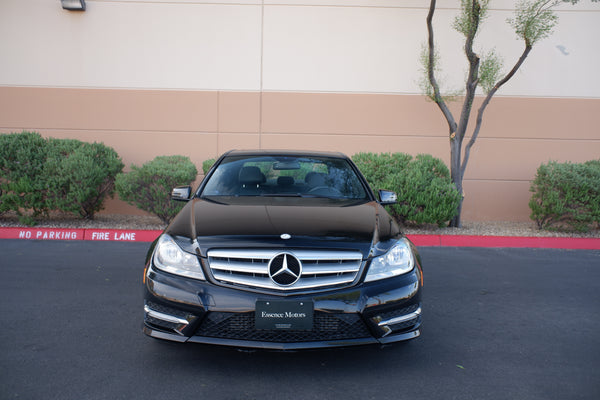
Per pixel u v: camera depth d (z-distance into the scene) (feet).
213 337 9.88
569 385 10.16
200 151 30.83
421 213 25.27
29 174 24.80
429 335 12.79
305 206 12.66
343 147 30.89
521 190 30.99
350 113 30.76
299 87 30.71
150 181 24.99
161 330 10.18
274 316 9.63
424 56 26.61
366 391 9.64
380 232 11.28
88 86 30.27
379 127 30.83
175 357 10.94
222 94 30.63
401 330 10.43
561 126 30.66
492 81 25.55
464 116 26.07
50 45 29.99
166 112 30.55
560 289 17.37
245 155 15.94
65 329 12.42
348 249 10.31
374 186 25.86
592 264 21.15
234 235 10.46
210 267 10.08
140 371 10.23
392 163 26.76
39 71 30.09
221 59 30.50
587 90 30.50
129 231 23.82
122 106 30.42
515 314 14.64
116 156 27.73
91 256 20.29
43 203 24.91
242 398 9.24
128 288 16.08
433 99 26.55
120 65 30.27
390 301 10.18
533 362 11.27
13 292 15.30
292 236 10.39
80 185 24.77
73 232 23.72
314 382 9.96
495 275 19.04
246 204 12.73
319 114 30.78
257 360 10.90
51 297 14.93
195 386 9.65
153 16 30.22
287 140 30.89
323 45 30.55
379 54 30.58
